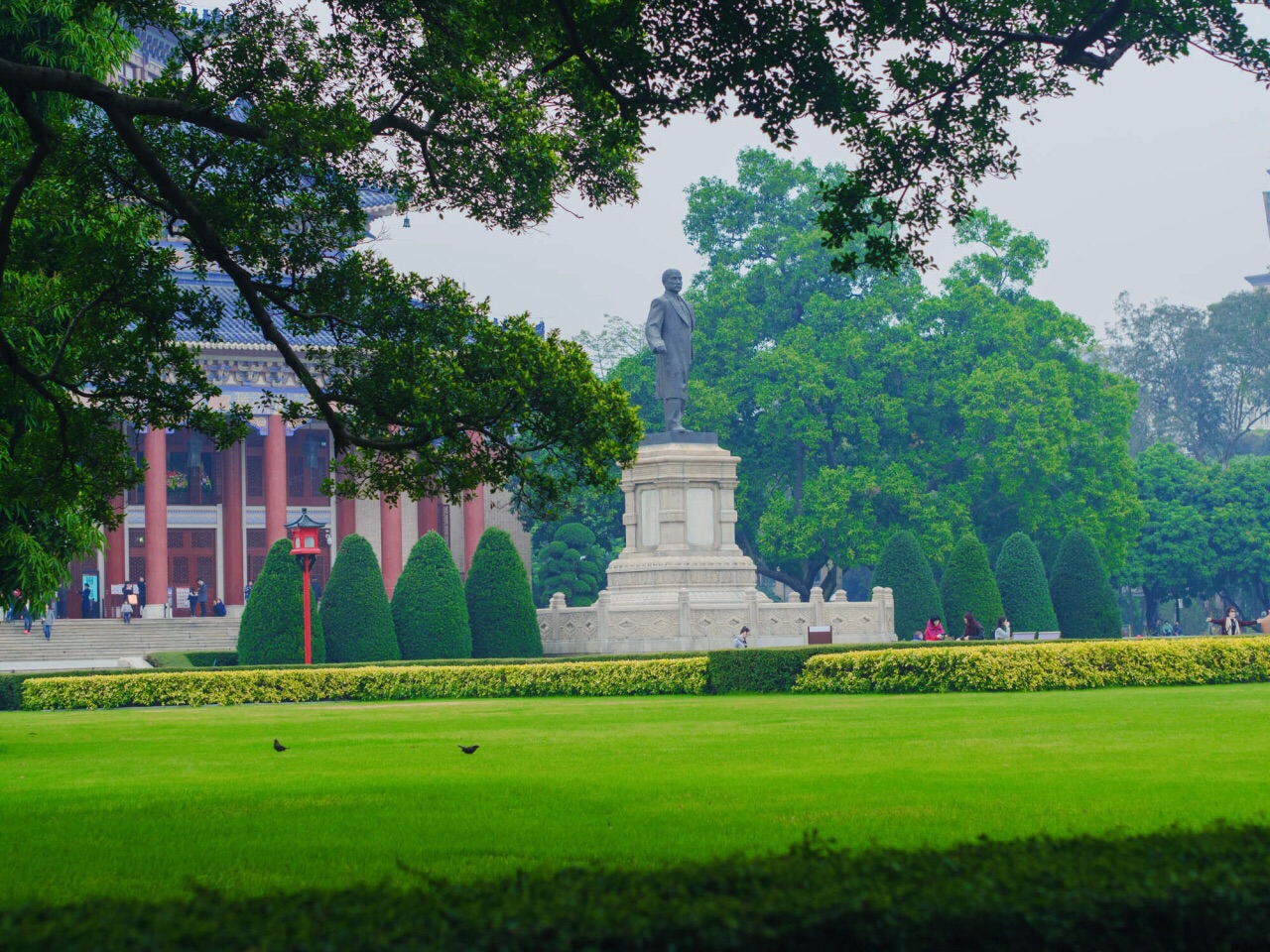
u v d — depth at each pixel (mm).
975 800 23781
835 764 30016
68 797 27172
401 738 39562
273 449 122375
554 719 45719
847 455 134000
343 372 34781
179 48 32500
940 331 133500
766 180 135750
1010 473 123188
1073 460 130125
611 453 33906
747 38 27938
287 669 65875
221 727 45781
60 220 34469
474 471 34125
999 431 125625
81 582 129750
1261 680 58250
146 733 43688
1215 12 28297
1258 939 11195
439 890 11953
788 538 123375
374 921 10789
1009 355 125000
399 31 32219
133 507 135375
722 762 31016
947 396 126938
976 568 96688
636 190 35844
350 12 32094
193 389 36156
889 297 131125
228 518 137125
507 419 33094
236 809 25109
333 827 22797
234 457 137500
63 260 33844
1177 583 153000
